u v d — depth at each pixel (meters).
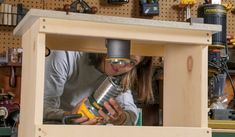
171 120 1.40
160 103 2.68
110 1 2.96
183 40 1.20
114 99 1.39
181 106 1.34
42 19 1.09
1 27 2.81
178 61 1.36
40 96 1.09
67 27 1.11
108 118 1.34
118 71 1.60
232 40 2.77
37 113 1.08
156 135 1.14
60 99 1.84
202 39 1.22
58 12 1.09
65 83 1.80
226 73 2.63
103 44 1.40
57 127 1.07
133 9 3.04
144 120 2.83
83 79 1.88
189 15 3.02
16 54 2.62
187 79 1.31
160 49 1.47
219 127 2.05
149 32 1.17
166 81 1.45
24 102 1.30
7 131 2.26
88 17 1.11
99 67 1.83
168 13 3.09
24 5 2.87
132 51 1.45
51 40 1.31
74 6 2.50
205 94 1.23
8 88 2.71
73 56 1.81
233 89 2.82
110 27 1.14
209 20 2.46
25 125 1.26
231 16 3.17
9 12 2.71
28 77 1.25
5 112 2.41
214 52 2.41
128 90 1.77
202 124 1.23
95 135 1.09
